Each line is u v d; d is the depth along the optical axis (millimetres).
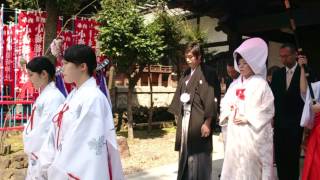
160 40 8703
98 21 8539
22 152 6543
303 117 3332
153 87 12031
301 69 3680
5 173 5367
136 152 7148
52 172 2141
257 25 5398
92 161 2100
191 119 3861
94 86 2279
